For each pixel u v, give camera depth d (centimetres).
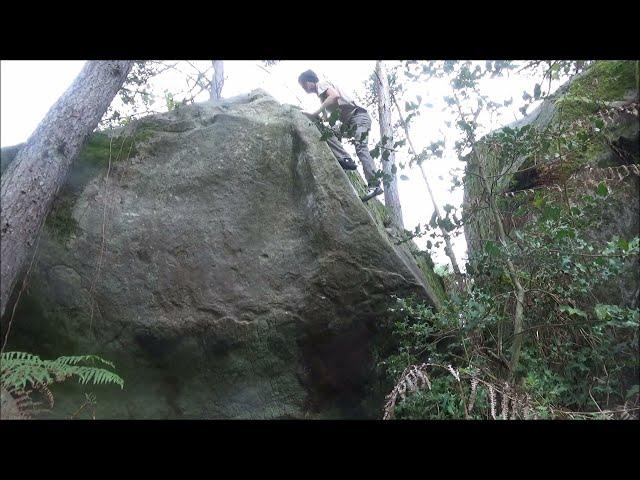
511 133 365
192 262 393
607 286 379
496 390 305
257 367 386
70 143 354
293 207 415
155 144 434
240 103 467
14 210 310
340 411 396
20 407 282
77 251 384
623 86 467
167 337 377
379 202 551
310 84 504
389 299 389
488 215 475
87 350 374
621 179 398
